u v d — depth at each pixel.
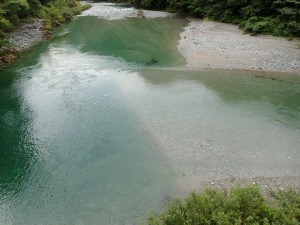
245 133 11.80
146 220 8.18
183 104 14.28
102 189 9.45
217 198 7.29
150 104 14.45
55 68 19.66
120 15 38.81
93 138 12.16
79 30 30.12
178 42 24.47
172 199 8.87
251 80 16.66
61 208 8.80
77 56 22.02
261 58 19.28
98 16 38.31
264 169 9.86
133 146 11.53
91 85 17.05
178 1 38.81
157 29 29.78
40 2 34.66
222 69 18.38
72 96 15.78
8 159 11.02
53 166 10.61
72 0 43.28
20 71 19.12
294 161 10.12
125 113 13.91
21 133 12.59
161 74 18.08
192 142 11.45
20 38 25.11
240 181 9.41
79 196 9.22
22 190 9.55
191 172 9.96
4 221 8.46
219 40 23.62
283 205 7.32
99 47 24.20
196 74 17.81
